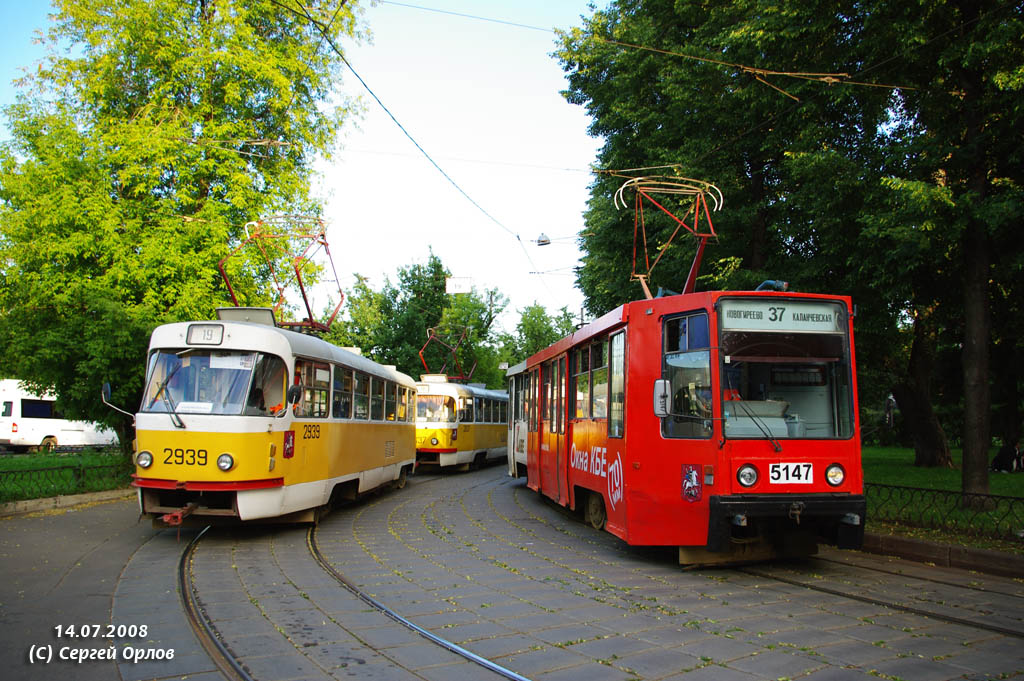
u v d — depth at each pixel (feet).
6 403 97.30
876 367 65.00
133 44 57.11
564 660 16.46
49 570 25.49
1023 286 40.88
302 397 36.09
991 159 37.01
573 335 39.60
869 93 39.81
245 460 31.45
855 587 24.04
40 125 53.42
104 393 32.53
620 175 56.54
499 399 96.58
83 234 50.96
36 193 51.85
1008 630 18.61
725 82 49.08
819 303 26.53
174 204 54.95
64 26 58.13
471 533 36.81
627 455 28.14
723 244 51.21
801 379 25.93
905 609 20.94
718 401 25.14
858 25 38.73
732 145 49.85
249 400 32.19
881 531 32.24
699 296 26.27
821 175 38.27
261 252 59.00
